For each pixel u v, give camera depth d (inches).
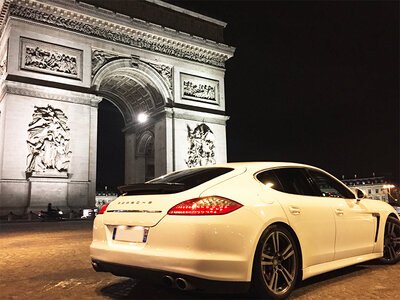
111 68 1859.0
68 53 1713.8
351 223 284.4
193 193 217.3
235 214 205.9
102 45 1834.4
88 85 1732.3
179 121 2025.1
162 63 2043.6
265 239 214.5
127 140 2527.1
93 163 1668.3
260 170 252.8
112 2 1923.0
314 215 252.1
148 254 209.8
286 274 225.1
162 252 205.6
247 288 201.8
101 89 2251.5
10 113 1505.9
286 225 231.5
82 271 343.6
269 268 218.7
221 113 2194.9
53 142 1573.6
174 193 224.5
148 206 224.8
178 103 2047.2
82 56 1752.0
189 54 2160.4
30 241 652.7
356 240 287.6
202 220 200.4
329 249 258.7
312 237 245.6
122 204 244.7
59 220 1409.9
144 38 2003.0
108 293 255.4
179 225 204.1
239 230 203.3
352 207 294.5
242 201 215.2
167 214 212.1
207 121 2122.3
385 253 334.3
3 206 1428.4
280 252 225.8
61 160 1584.6
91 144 1678.2
